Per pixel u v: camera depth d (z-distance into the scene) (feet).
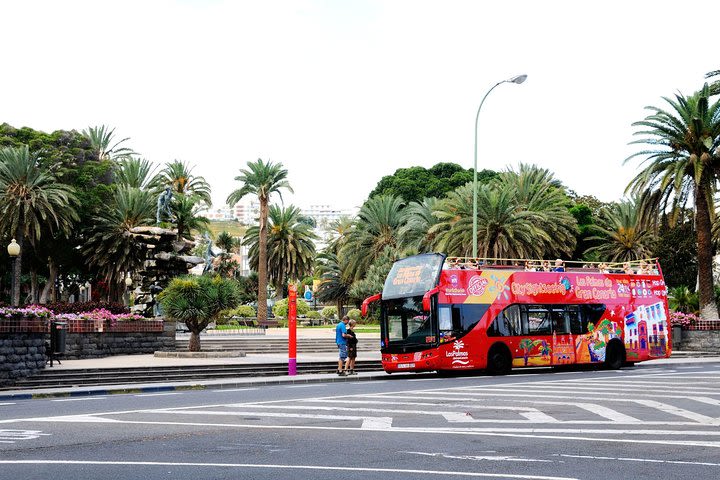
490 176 295.89
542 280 92.27
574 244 179.01
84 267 213.87
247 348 117.08
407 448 33.88
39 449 33.22
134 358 100.17
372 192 310.24
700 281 135.44
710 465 29.99
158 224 149.79
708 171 128.67
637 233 219.61
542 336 90.68
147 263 145.69
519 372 92.17
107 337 105.50
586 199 282.77
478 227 151.33
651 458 31.55
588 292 95.91
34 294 217.36
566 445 34.91
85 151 215.10
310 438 36.78
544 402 53.88
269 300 359.46
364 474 27.73
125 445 34.42
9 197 167.53
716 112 127.44
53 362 91.45
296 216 258.16
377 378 84.74
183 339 122.83
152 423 42.16
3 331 73.97
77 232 201.98
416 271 86.43
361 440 36.22
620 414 46.80
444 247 155.33
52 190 172.96
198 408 50.14
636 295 100.53
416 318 84.53
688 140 128.98
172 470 28.35
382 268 195.11
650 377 79.97
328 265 270.05
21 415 45.96
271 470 28.45
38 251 201.87
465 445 34.81
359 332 151.43
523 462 30.37
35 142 201.05
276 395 60.49
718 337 132.57
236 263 358.23
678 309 156.76
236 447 33.99
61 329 84.89
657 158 131.85
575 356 92.99
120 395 63.46
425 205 192.95
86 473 27.68
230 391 65.72
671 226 135.33
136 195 193.57
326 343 125.80
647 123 131.95
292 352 83.76
